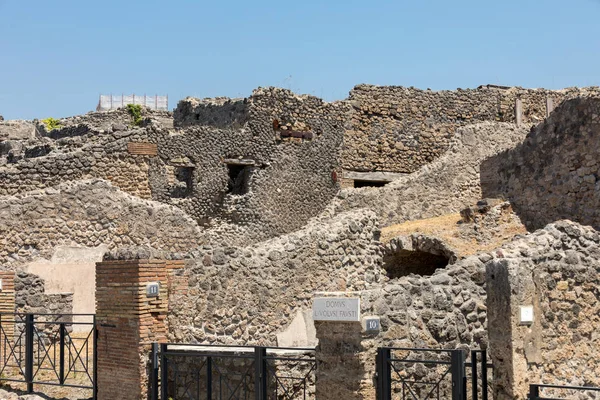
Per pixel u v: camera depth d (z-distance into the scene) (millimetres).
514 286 14164
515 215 30266
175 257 18906
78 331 26016
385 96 42906
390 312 15344
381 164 42562
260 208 37469
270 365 17062
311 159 39969
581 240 15531
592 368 15234
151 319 18125
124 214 28281
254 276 20203
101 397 18344
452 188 36375
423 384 15555
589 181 27766
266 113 38344
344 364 14531
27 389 19547
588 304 15367
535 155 30250
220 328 19469
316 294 15234
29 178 30531
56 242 27453
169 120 52812
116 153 32688
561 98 46469
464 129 37219
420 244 28766
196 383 17625
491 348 14469
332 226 22234
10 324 21406
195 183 35531
